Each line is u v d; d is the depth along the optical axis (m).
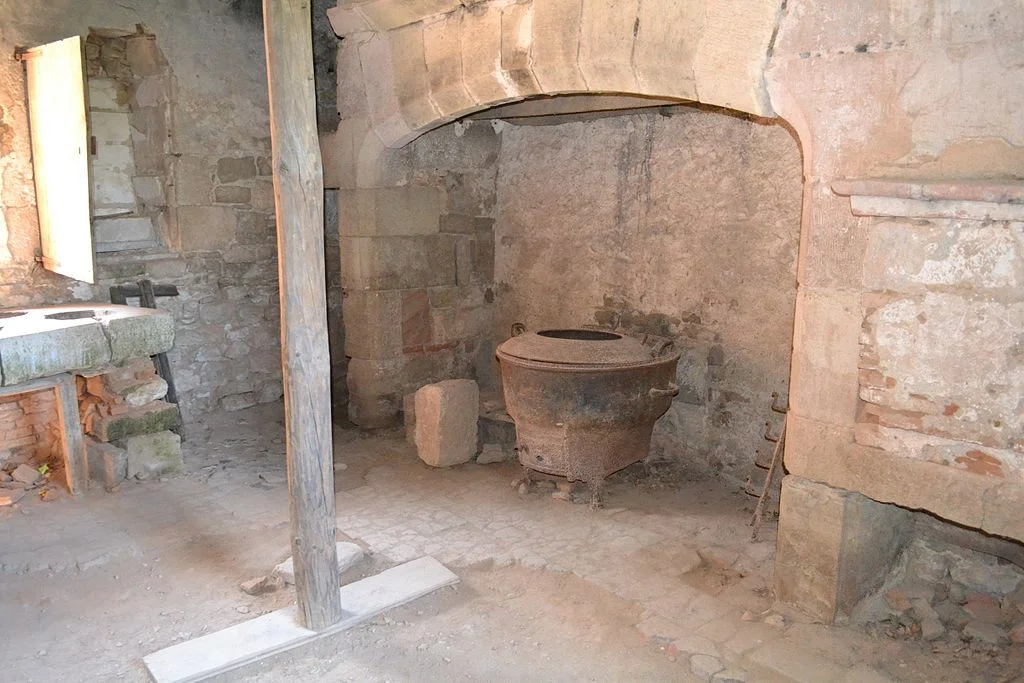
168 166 4.93
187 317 5.12
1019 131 2.25
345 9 4.50
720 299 4.32
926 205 2.43
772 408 3.95
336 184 5.10
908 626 2.90
